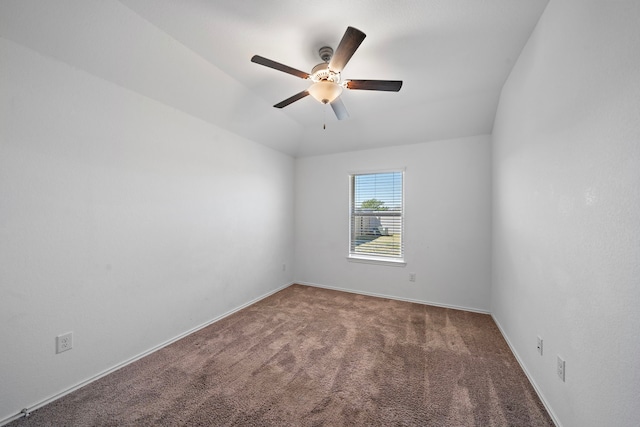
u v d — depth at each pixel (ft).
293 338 7.73
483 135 9.96
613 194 3.13
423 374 5.97
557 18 4.49
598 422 3.39
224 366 6.30
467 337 7.80
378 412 4.82
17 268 4.78
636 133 2.76
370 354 6.84
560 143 4.42
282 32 5.65
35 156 4.98
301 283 13.67
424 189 10.94
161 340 7.27
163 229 7.36
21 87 4.79
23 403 4.81
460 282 10.30
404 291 11.28
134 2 4.88
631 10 2.82
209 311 8.80
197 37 5.87
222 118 8.98
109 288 6.15
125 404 5.04
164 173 7.39
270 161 11.98
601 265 3.37
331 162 12.98
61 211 5.34
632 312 2.83
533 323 5.57
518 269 6.55
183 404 5.03
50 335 5.17
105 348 6.04
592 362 3.54
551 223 4.76
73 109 5.50
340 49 4.97
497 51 6.20
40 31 4.81
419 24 5.34
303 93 6.50
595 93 3.47
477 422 4.59
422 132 10.47
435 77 7.40
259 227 11.29
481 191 9.99
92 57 5.57
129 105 6.53
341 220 12.72
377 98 8.80
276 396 5.25
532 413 4.80
